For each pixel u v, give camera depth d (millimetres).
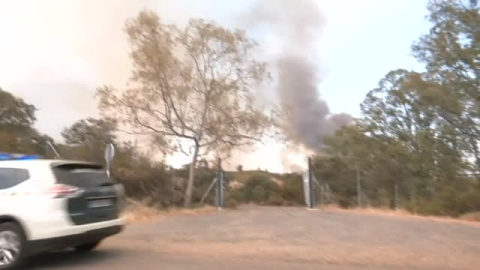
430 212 21234
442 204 21188
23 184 8859
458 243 10680
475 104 25016
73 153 24656
